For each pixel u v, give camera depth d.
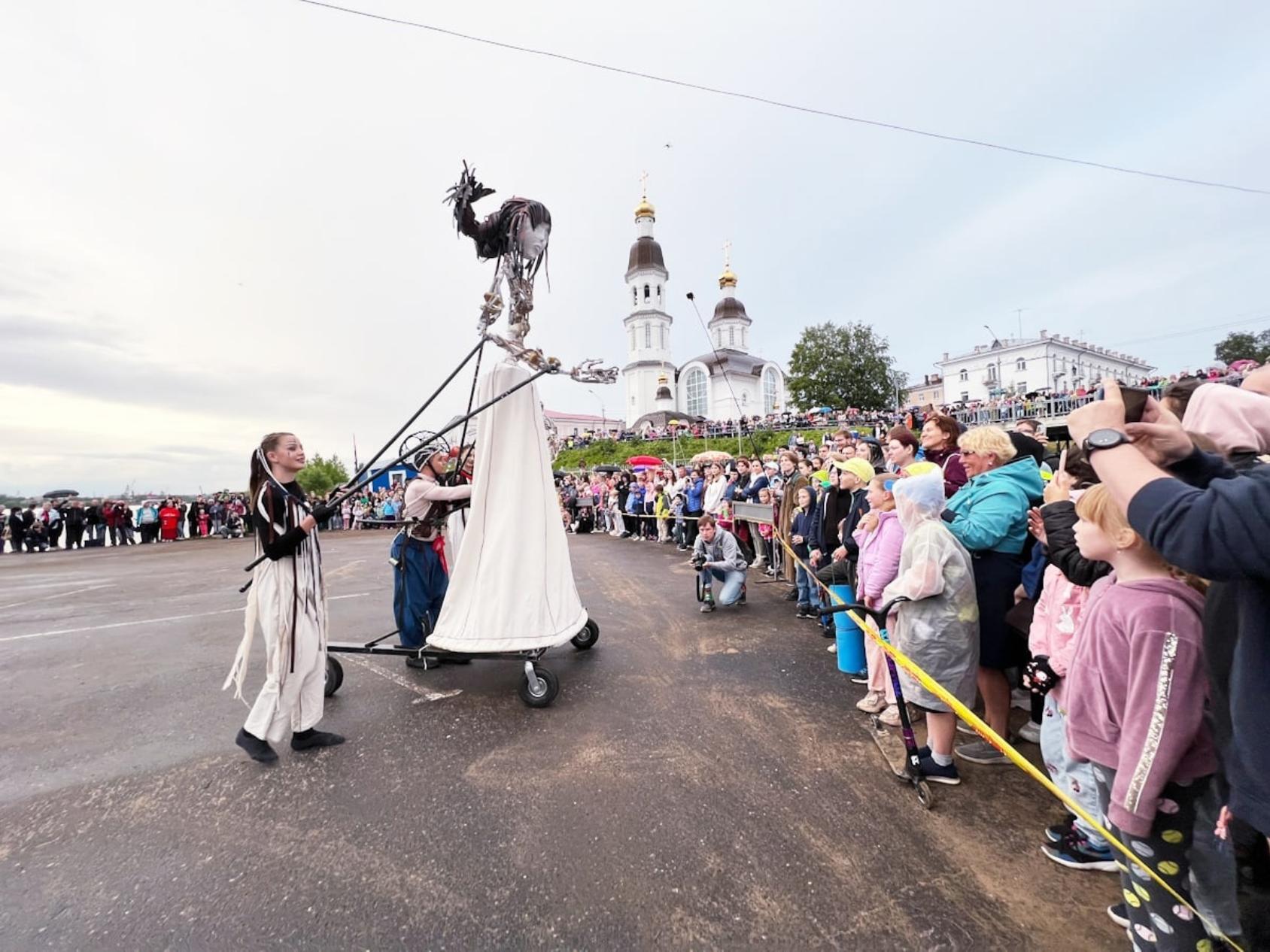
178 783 2.84
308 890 2.05
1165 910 1.40
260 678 4.45
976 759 2.82
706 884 2.02
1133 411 1.27
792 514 6.55
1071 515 2.16
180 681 4.38
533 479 4.02
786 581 7.52
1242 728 1.12
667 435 40.69
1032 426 5.74
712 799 2.55
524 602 3.77
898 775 2.69
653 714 3.49
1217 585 1.27
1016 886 1.96
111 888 2.09
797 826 2.34
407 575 4.43
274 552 3.02
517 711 3.62
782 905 1.91
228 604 7.48
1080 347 53.09
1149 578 1.53
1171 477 1.14
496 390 4.02
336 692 3.99
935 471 2.65
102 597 8.40
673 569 9.05
